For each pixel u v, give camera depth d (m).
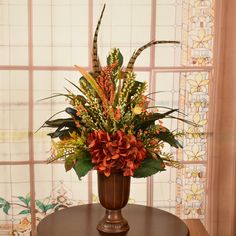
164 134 1.49
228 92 2.02
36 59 2.00
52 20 1.98
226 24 1.98
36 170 2.06
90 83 1.41
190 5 1.99
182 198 2.10
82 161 1.40
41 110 2.02
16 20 1.96
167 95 2.04
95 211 1.74
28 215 2.09
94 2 1.98
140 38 2.00
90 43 2.00
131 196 2.10
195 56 2.01
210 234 2.09
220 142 2.05
